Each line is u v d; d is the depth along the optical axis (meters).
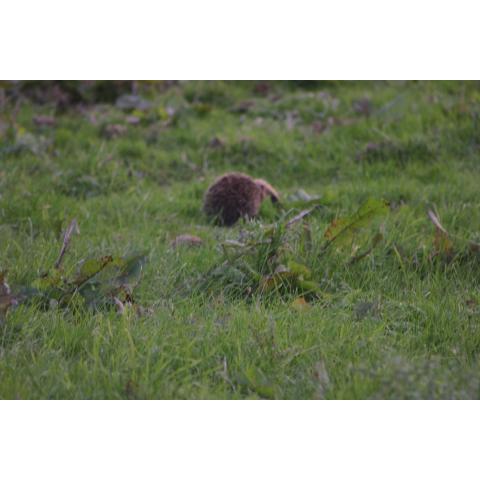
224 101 18.70
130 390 7.05
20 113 17.66
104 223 12.52
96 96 18.84
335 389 7.17
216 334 7.96
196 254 10.41
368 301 8.97
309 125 17.05
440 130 15.70
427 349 8.13
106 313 8.55
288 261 9.70
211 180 14.61
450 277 10.02
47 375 7.24
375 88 18.50
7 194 13.12
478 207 12.41
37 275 9.54
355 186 13.77
